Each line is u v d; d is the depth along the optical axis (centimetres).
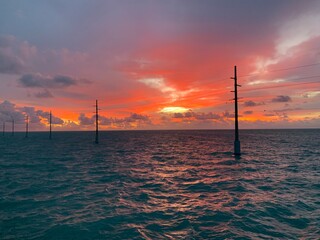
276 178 1933
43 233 869
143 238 823
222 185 1692
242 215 1048
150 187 1653
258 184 1703
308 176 2017
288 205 1191
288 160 3181
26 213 1100
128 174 2209
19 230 899
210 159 3431
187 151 4953
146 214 1081
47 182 1827
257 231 873
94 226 934
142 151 4981
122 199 1342
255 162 3009
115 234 859
